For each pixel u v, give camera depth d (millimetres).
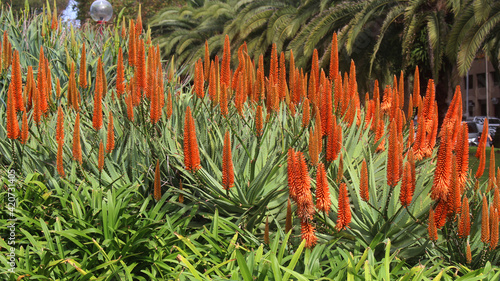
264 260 2760
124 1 23109
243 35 15734
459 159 3035
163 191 3936
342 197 2928
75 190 3516
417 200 3334
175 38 18891
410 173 2932
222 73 4344
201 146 3881
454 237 3068
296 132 4020
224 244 3234
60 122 3662
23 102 4074
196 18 19812
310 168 3682
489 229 2840
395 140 3035
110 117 3666
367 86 15680
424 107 4090
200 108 4406
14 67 3648
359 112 4594
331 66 4250
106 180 3793
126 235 3307
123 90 4371
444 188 2881
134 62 4535
